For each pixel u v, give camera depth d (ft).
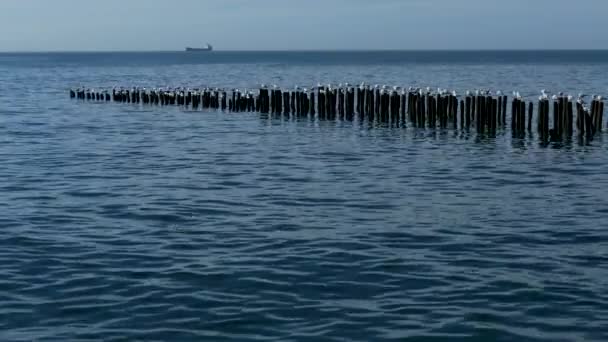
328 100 173.06
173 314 50.21
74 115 193.67
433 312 50.31
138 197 87.81
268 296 53.36
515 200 85.81
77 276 58.03
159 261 61.82
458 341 45.96
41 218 77.30
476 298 52.85
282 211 80.18
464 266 60.23
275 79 377.91
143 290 54.70
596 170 104.73
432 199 86.38
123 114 195.11
